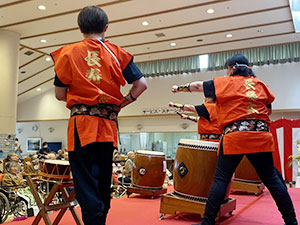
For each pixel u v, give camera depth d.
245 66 2.22
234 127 2.03
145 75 13.82
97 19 1.51
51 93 16.78
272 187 2.07
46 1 7.71
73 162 1.41
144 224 2.49
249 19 8.80
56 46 11.16
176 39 10.53
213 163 2.61
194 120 3.55
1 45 9.24
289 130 8.55
